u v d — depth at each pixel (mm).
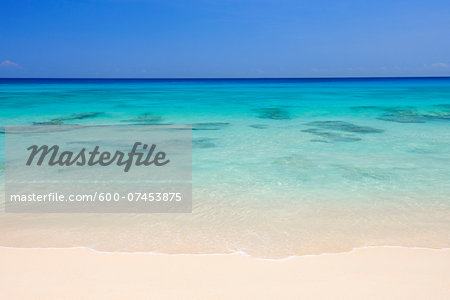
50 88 57594
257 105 26984
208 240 4938
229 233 5184
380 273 3895
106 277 3691
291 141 12727
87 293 3342
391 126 16281
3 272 3760
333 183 7660
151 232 5188
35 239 4852
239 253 4430
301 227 5422
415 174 8320
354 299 3322
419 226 5473
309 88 59125
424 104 26328
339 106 25734
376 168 8859
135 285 3521
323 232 5234
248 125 17094
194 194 6969
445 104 26172
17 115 20531
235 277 3754
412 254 4434
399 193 6996
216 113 22109
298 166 9141
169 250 4590
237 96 37594
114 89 54844
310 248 4699
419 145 11797
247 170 8758
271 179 7988
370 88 56188
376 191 7117
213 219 5727
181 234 5129
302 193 7020
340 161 9625
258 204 6422
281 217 5820
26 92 43438
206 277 3740
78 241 4816
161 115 21188
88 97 34969
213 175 8352
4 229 5195
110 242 4809
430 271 3955
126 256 4262
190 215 5879
